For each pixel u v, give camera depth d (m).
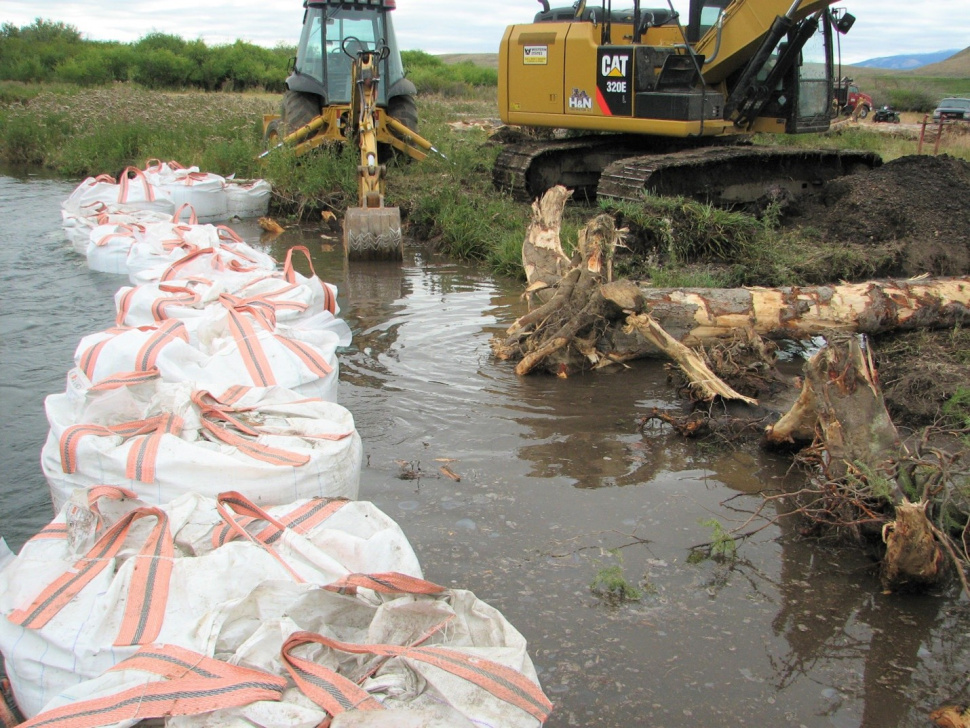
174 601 2.61
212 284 5.87
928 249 8.64
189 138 16.67
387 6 13.66
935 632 3.46
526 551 3.94
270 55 39.62
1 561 3.26
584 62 11.30
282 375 4.69
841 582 3.80
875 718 2.98
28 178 15.78
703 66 10.84
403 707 2.25
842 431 4.27
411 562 2.95
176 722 2.16
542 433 5.21
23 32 44.53
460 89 35.41
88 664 2.48
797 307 6.31
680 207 8.90
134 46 39.75
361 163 10.84
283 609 2.59
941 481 3.92
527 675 2.43
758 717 2.98
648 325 5.73
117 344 4.41
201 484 3.41
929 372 5.70
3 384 5.75
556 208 7.49
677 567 3.85
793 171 11.13
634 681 3.13
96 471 3.45
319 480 3.57
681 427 5.21
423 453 4.91
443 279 9.05
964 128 22.58
